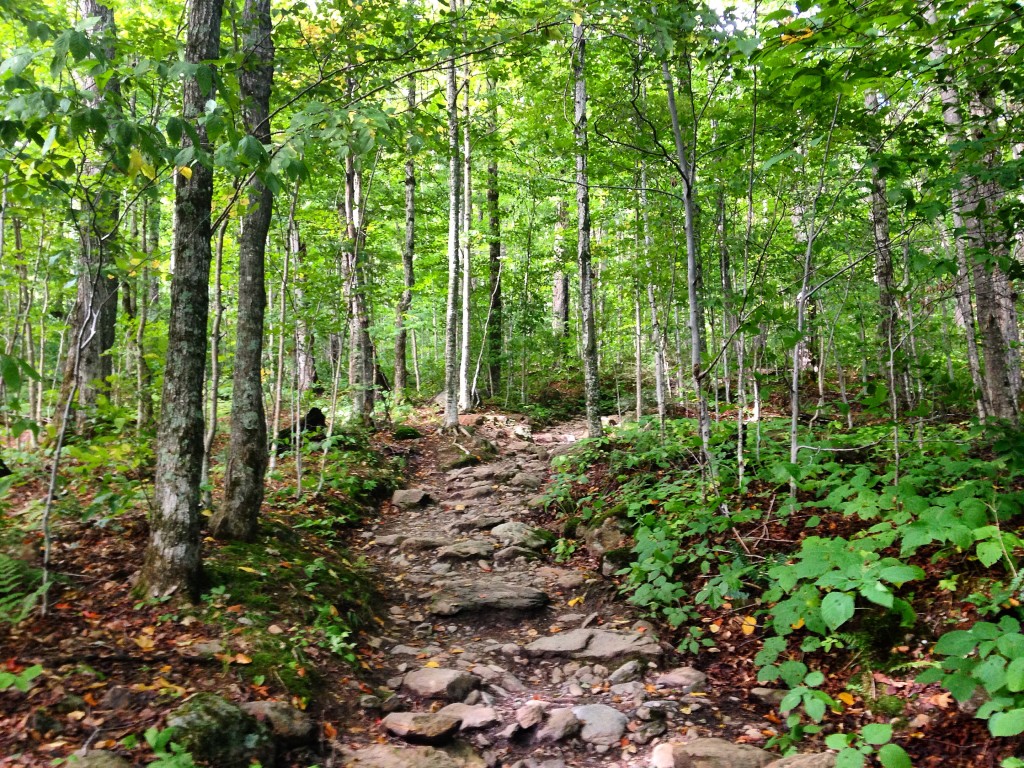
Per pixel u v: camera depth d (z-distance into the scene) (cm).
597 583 565
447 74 1272
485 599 532
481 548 651
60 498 495
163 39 398
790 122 569
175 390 406
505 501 851
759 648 422
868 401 454
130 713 294
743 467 582
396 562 636
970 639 283
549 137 828
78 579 403
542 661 451
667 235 882
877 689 346
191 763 265
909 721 317
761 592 469
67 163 349
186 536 406
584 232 966
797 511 538
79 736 273
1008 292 830
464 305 1480
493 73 841
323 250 835
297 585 477
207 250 415
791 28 313
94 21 270
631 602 514
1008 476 439
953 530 333
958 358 1242
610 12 480
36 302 962
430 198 1580
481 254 1847
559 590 573
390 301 1501
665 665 427
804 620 380
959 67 418
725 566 476
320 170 749
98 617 367
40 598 365
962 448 498
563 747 347
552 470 945
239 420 538
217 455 854
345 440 938
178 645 359
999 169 401
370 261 1145
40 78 578
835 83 359
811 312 995
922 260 443
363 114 346
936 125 483
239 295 551
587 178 938
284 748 309
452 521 771
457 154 508
